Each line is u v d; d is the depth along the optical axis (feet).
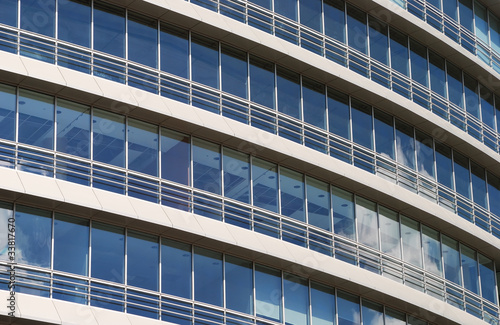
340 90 145.59
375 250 141.59
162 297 118.42
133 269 117.60
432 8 163.53
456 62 165.58
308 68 140.56
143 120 124.57
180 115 124.77
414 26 156.35
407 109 150.20
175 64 129.59
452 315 146.30
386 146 148.77
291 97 139.44
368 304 139.13
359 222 141.18
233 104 132.87
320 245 134.72
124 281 116.26
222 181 128.57
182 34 131.85
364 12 153.07
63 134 117.80
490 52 173.58
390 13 153.58
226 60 134.72
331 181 139.64
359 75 146.20
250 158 132.46
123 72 124.57
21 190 110.32
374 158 145.89
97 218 116.57
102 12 125.59
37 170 114.52
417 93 156.35
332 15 148.46
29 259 110.83
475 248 159.33
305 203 135.74
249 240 125.70
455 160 160.15
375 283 136.46
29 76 115.14
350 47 148.77
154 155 123.95
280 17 141.59
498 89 171.83
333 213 138.51
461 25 168.66
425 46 161.48
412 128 154.40
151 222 117.80
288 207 133.69
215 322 121.60
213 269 124.06
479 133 165.78
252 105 134.62
